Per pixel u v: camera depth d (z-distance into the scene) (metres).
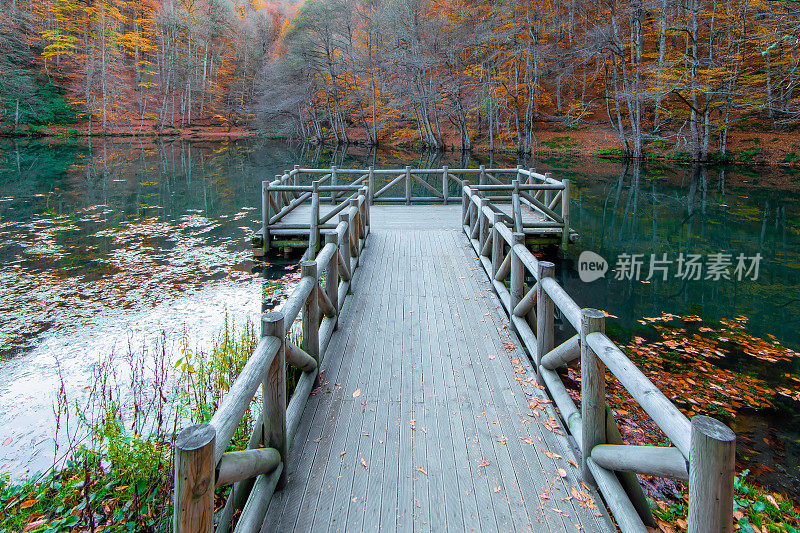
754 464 3.23
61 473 3.00
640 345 5.09
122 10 47.28
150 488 2.77
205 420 3.26
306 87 36.88
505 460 2.60
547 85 33.53
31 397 3.95
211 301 6.17
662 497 2.79
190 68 45.00
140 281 6.88
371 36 33.78
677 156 22.20
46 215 11.30
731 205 12.77
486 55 28.77
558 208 12.69
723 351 4.95
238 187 15.86
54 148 29.02
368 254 6.65
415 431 2.85
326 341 3.88
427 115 31.53
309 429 2.87
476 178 18.34
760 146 21.61
